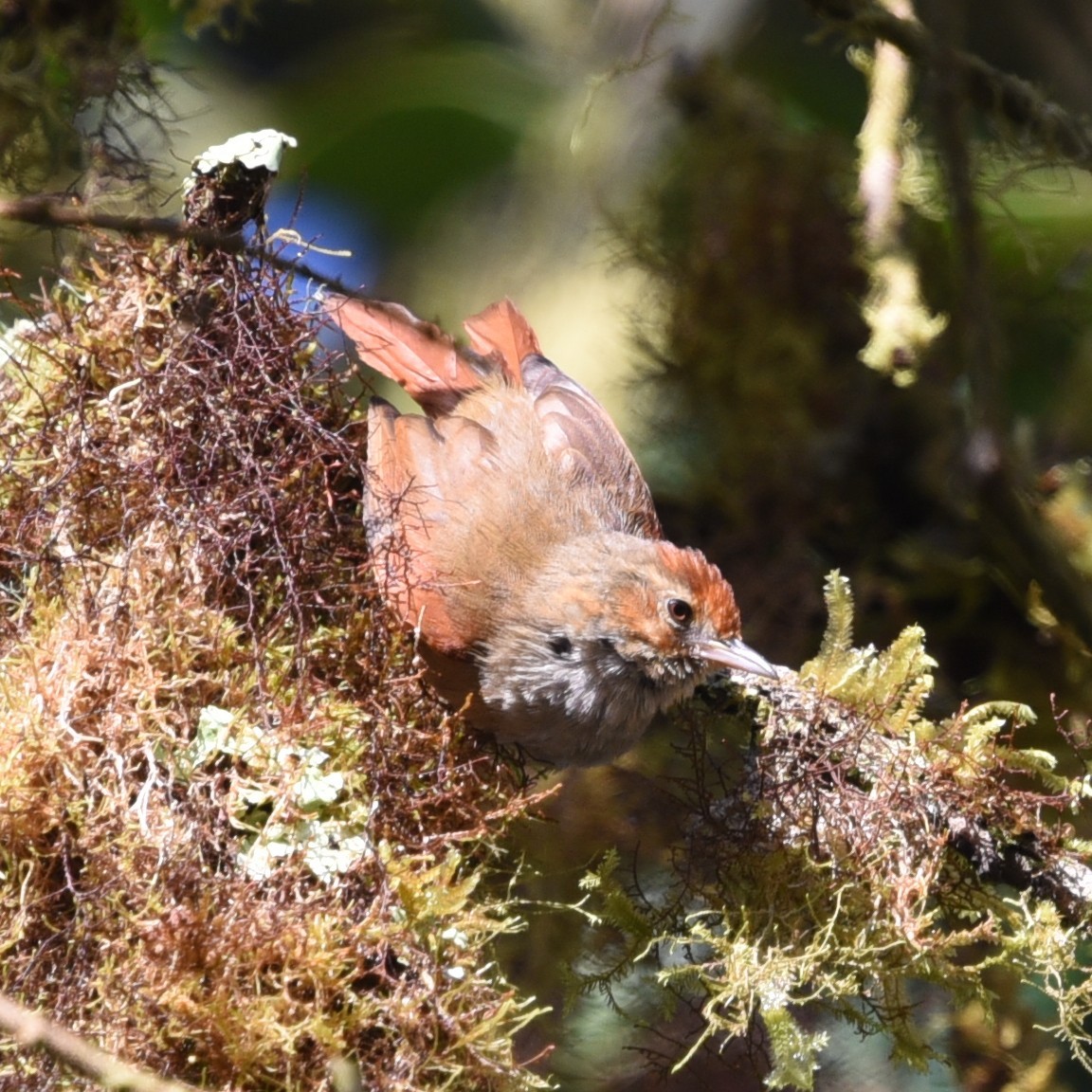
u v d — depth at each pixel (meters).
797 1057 8.16
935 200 11.70
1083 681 11.10
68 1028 6.92
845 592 9.30
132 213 9.68
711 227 12.53
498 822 8.57
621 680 9.70
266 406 8.55
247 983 7.05
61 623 7.80
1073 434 12.01
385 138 12.84
